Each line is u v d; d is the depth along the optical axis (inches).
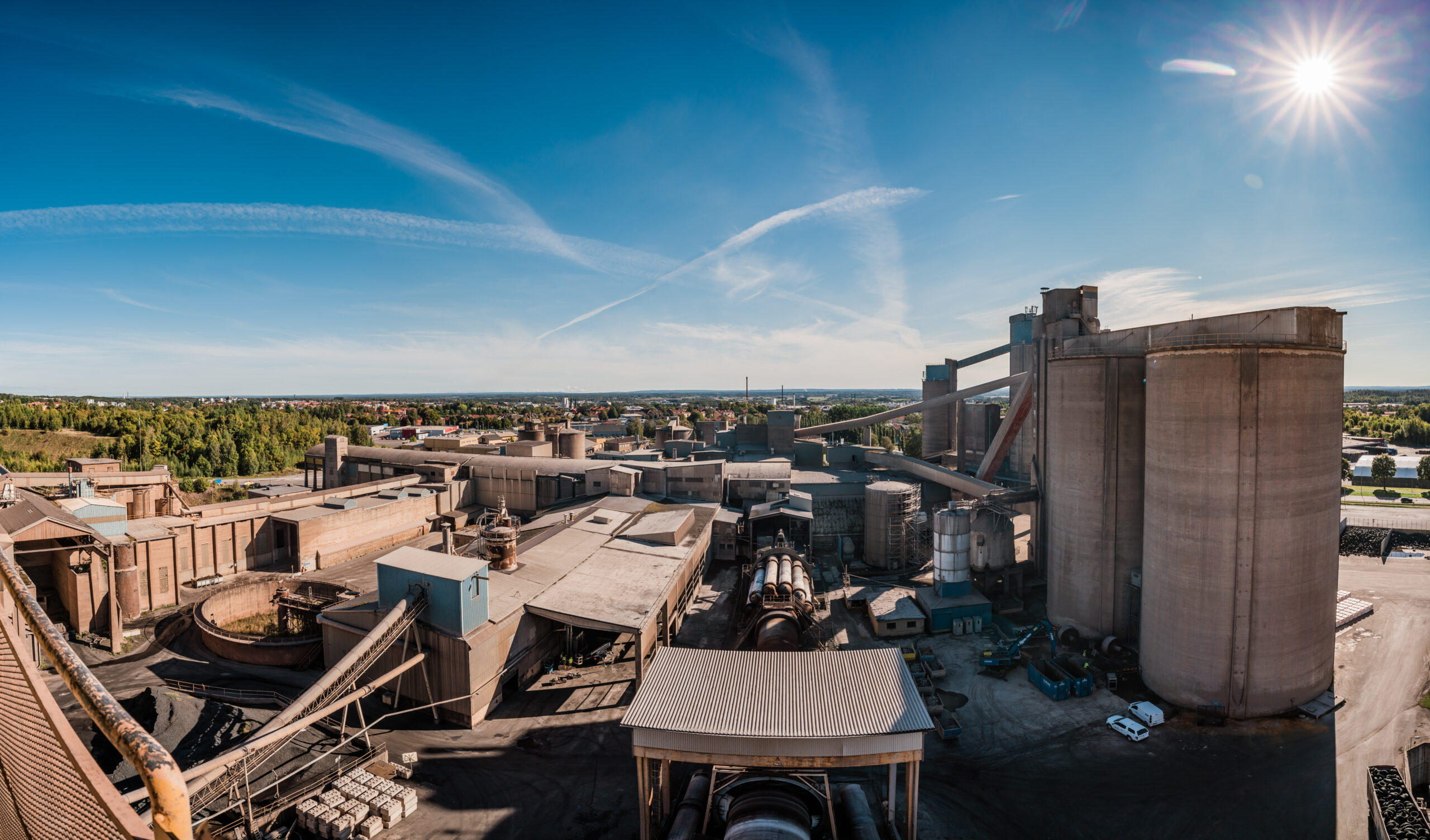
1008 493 3078.2
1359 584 3036.4
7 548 2242.9
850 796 1444.4
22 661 285.4
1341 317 1926.7
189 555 2950.3
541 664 2214.6
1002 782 1642.5
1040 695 2058.3
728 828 1252.5
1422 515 4377.5
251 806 1428.4
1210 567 1897.1
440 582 1904.5
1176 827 1480.1
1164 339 2084.2
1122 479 2363.4
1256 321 1870.1
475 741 1804.9
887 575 3233.3
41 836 258.7
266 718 1867.6
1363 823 1477.6
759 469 4001.0
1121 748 1775.3
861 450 4746.6
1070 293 3070.9
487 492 4343.0
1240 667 1877.5
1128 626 2379.4
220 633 2289.6
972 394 4114.2
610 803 1550.2
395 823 1470.2
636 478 3875.5
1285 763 1692.9
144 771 186.9
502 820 1491.1
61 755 235.9
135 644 2374.5
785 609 2218.3
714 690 1424.7
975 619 2539.4
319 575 3048.7
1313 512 1877.5
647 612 2110.0
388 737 1814.7
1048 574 2605.8
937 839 1445.6
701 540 2982.3
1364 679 2111.2
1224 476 1862.7
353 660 1673.2
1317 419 1860.2
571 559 2583.7
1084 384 2405.3
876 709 1350.9
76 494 3065.9
